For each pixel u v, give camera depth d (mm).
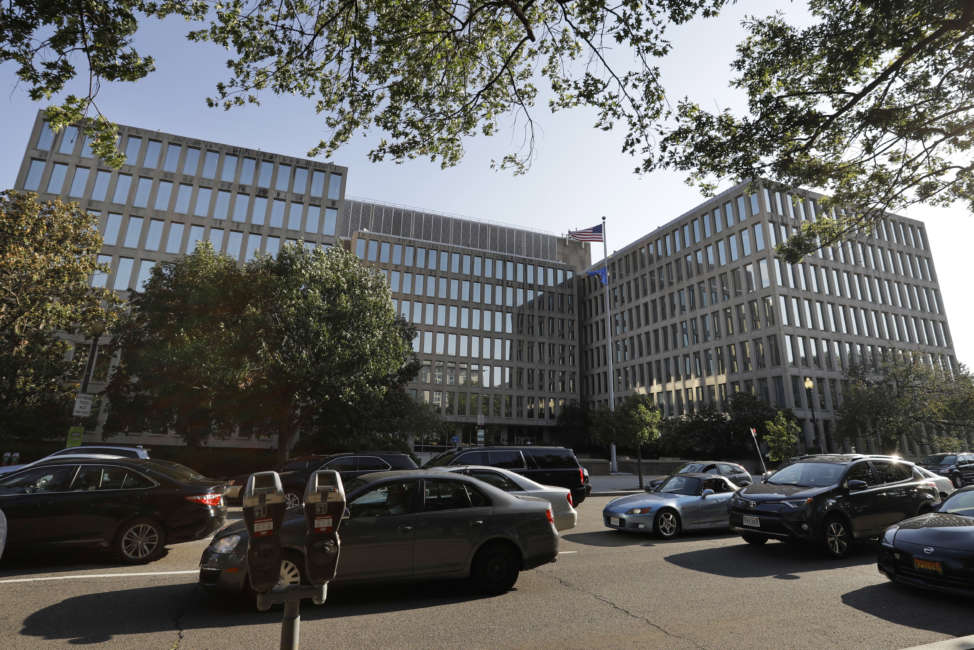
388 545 5926
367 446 27438
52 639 4691
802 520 8539
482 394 67312
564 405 67062
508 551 6484
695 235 57531
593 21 8297
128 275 40812
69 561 8023
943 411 35312
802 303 48500
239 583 5598
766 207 49469
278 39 7770
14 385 23422
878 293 53344
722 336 52719
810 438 44594
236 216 44719
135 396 26312
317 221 46938
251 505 2229
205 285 23062
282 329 22594
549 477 14797
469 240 75625
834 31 9320
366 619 5355
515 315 71562
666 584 6914
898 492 9609
